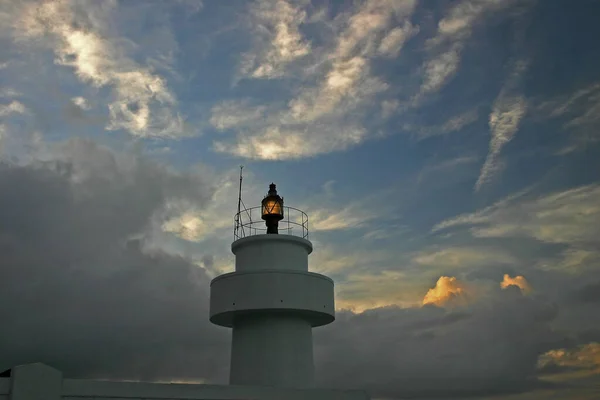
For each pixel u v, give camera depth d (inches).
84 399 730.2
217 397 812.6
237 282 979.9
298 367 982.4
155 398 770.2
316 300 988.6
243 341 998.4
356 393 910.4
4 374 735.7
